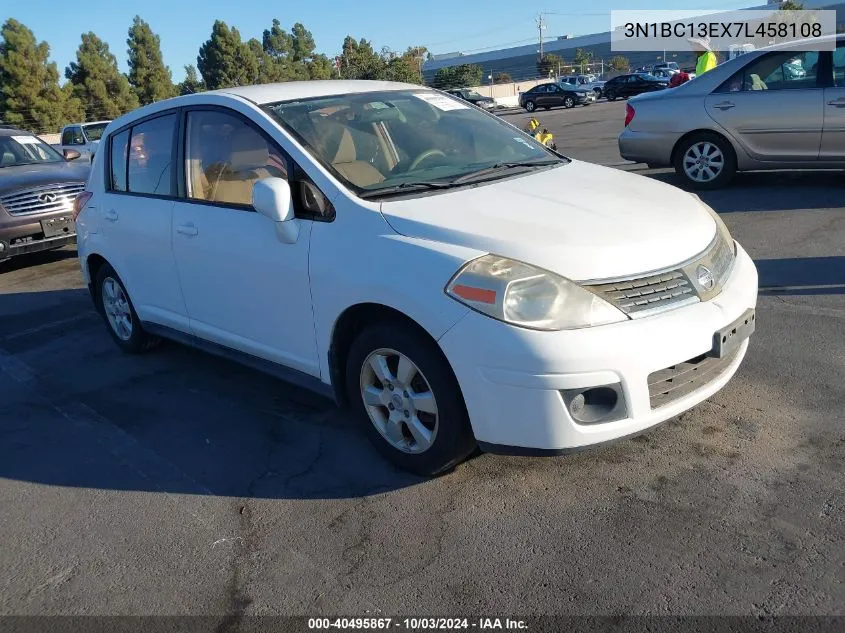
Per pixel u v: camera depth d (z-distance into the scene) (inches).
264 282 151.3
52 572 121.3
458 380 119.0
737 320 127.2
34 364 220.1
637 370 114.3
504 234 121.6
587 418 115.1
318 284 138.3
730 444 137.0
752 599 100.1
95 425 173.8
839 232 263.3
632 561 109.7
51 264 365.7
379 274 126.4
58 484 148.8
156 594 113.5
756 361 169.3
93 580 118.3
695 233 132.1
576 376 111.6
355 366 137.6
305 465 145.9
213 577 116.2
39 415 182.5
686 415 148.3
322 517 128.4
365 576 112.7
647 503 122.6
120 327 218.5
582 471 133.3
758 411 147.5
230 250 157.6
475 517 123.6
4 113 1782.7
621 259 118.8
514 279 114.3
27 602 114.6
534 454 116.6
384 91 176.4
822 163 321.1
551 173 157.5
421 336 124.3
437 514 125.6
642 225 128.0
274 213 139.1
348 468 142.9
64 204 349.4
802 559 106.4
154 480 146.6
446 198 137.5
